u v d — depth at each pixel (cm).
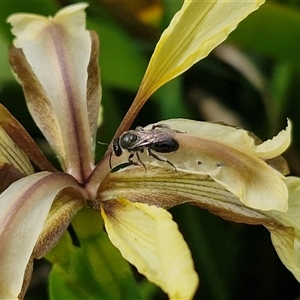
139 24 20
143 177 15
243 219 15
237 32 18
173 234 13
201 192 15
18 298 13
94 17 20
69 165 15
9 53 16
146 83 15
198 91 21
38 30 15
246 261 20
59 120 15
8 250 13
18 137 15
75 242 15
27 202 14
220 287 19
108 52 19
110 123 19
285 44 18
